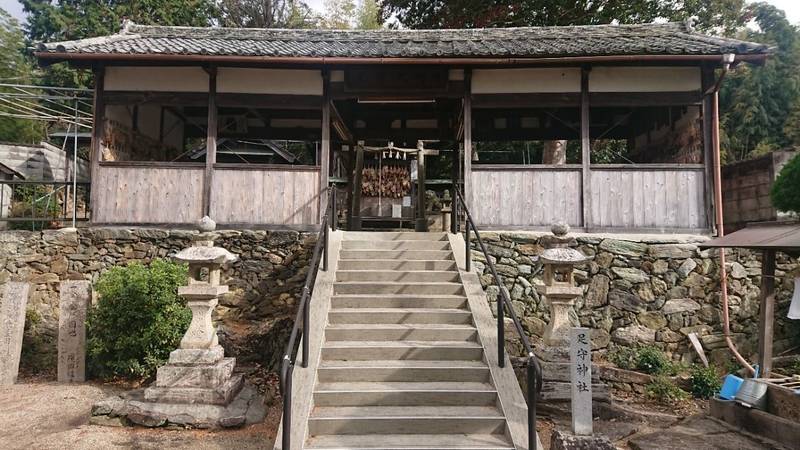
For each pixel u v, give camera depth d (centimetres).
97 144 769
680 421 534
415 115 1086
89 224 759
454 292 612
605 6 1352
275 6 2503
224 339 670
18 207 1005
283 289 754
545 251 549
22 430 485
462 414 422
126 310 593
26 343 709
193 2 2064
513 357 624
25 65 1886
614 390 643
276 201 773
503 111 1034
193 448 443
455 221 771
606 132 1077
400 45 859
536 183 768
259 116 1073
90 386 616
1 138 1695
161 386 500
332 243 704
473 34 995
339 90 812
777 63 1803
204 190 766
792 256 690
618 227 752
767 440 470
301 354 482
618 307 722
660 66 775
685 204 752
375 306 587
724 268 717
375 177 1136
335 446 387
